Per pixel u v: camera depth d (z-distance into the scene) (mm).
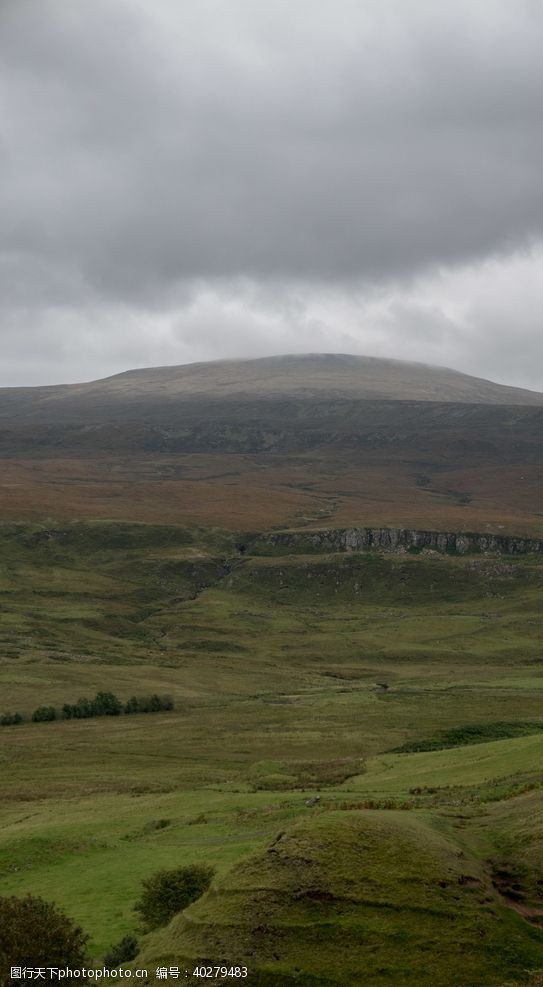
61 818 64812
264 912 32281
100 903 43094
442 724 110188
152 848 52594
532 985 27891
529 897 33844
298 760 90062
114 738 109062
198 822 58500
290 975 29141
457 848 37594
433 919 31656
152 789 78188
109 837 56812
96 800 73938
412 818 41312
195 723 118438
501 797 50406
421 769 72812
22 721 121438
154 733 112188
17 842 55250
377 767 79438
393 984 28500
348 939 30703
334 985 28609
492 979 28547
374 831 37438
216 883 35219
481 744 83250
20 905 31172
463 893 33406
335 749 96312
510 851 38031
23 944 29344
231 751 99000
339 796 60969
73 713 124812
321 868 34531
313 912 32125
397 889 33312
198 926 32344
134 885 45406
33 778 87562
